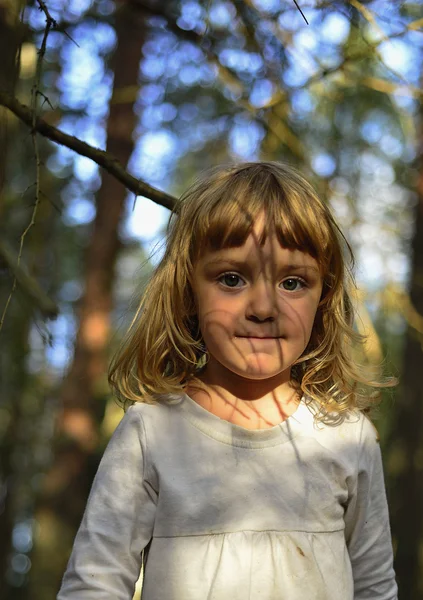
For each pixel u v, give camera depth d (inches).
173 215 67.6
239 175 60.5
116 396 67.1
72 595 55.2
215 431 58.7
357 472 60.8
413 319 159.3
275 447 58.7
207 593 54.4
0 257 106.5
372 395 66.5
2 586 335.0
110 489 57.7
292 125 130.6
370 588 61.9
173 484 56.7
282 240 57.1
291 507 57.2
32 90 75.0
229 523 56.1
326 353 64.1
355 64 108.2
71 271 323.9
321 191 116.8
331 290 63.2
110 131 207.2
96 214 238.5
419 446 220.2
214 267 57.3
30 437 328.5
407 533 217.5
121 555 56.3
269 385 61.3
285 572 55.4
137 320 65.2
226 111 134.9
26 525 392.8
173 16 111.2
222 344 57.1
